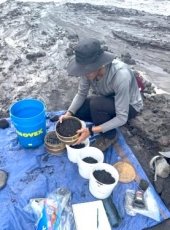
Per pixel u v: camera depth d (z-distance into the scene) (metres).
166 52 5.07
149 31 5.64
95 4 6.92
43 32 5.45
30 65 4.60
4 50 4.96
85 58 2.36
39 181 2.73
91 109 2.97
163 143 3.25
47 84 4.21
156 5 6.98
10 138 3.18
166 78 4.36
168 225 2.48
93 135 3.14
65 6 6.66
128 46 5.18
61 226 2.37
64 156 3.00
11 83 4.22
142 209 2.53
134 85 2.90
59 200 2.56
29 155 2.99
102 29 5.69
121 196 2.65
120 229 2.40
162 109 3.68
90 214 2.46
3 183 2.70
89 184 2.66
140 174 2.83
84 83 2.93
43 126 2.97
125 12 6.49
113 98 2.95
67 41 5.18
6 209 2.50
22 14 6.18
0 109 3.75
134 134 3.40
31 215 2.46
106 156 3.03
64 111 3.57
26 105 3.02
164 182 2.79
